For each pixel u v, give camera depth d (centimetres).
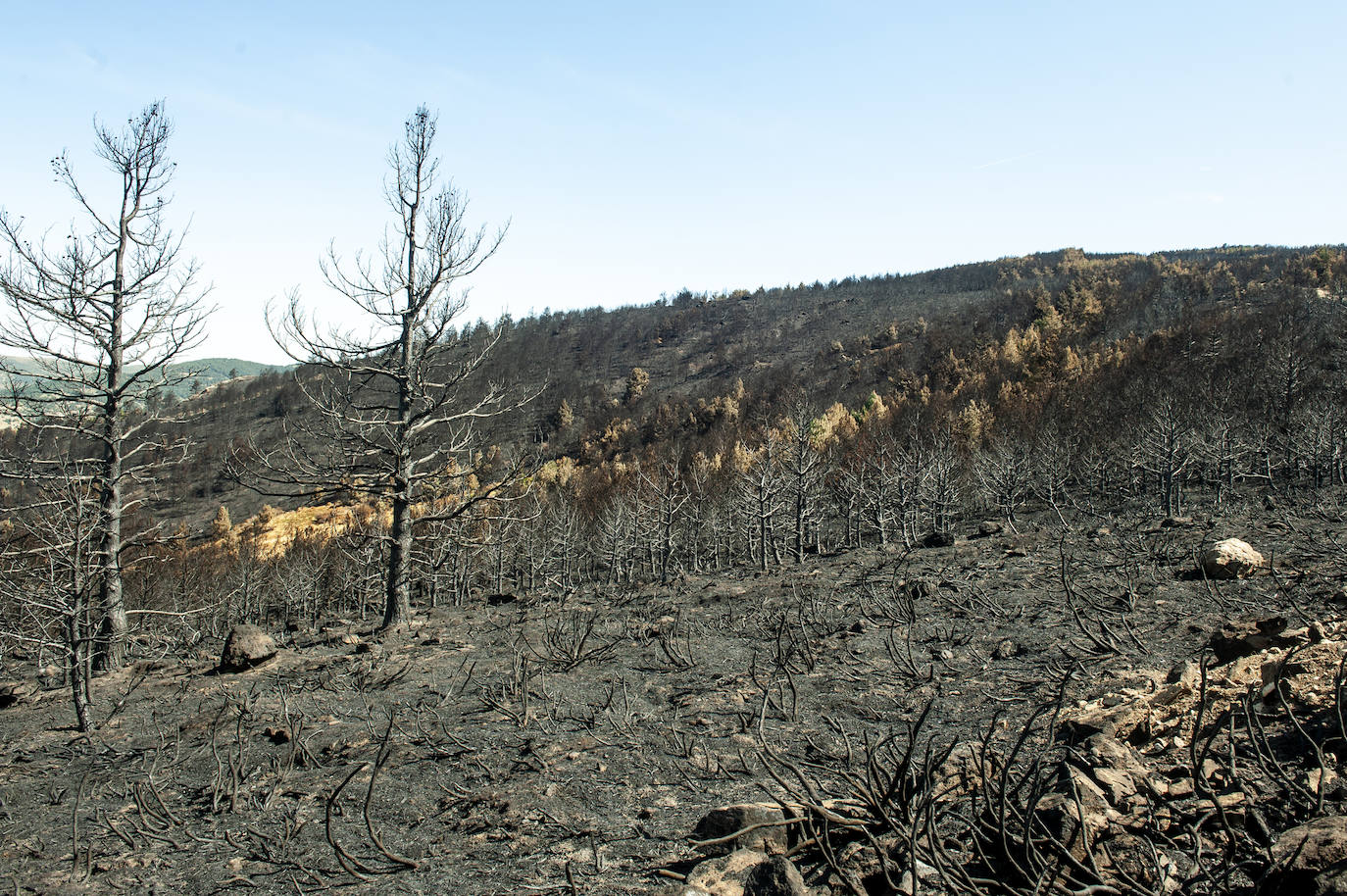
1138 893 286
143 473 1420
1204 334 7319
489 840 459
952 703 643
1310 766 359
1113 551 1290
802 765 528
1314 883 244
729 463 6253
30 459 1165
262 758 684
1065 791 352
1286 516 1448
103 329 1380
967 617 959
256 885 432
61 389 1341
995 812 326
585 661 959
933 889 321
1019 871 301
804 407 3697
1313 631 529
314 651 1227
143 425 1423
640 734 639
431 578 1809
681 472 6662
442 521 1595
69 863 494
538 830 465
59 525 1006
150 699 999
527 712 735
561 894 380
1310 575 905
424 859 443
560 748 618
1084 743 409
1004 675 703
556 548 3962
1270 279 12550
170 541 1427
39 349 1319
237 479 1431
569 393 14188
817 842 374
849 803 400
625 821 468
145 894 436
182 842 509
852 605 1138
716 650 950
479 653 1089
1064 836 322
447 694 845
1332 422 3234
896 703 664
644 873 391
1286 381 4756
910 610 982
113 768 716
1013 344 10550
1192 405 4725
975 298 18112
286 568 4572
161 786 637
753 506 3203
